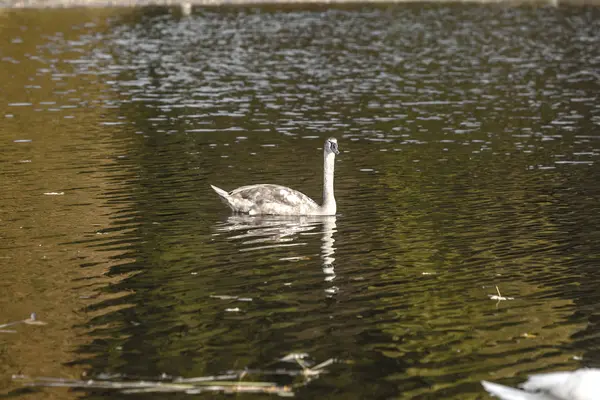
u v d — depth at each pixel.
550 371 10.85
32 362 11.12
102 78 41.50
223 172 22.41
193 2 88.69
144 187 20.66
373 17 75.12
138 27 65.94
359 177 21.98
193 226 17.36
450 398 10.19
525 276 14.40
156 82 40.38
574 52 51.91
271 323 12.38
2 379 10.63
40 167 22.83
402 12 79.75
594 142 26.31
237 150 25.36
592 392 9.86
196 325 12.31
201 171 22.48
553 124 29.56
